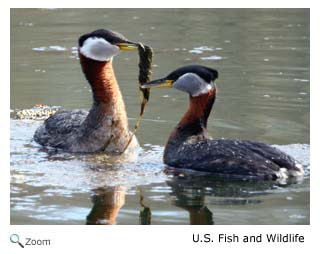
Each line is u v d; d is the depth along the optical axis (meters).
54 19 30.25
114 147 16.62
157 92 21.42
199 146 15.48
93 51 16.42
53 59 24.55
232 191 14.04
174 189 14.19
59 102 20.31
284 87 21.17
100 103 16.55
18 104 20.17
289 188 14.12
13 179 14.69
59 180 14.67
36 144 17.20
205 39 27.12
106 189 14.17
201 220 12.71
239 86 21.34
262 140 16.80
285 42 26.53
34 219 12.77
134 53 25.98
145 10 32.00
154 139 17.47
